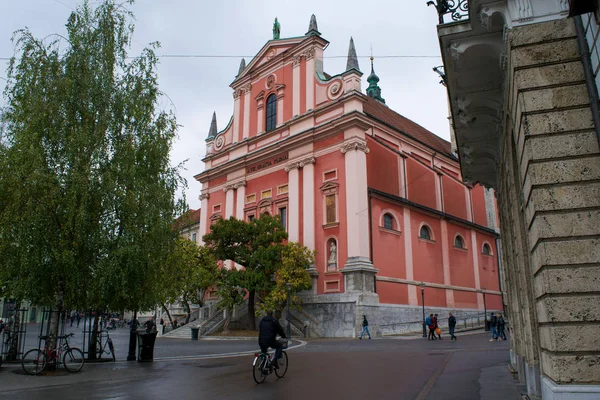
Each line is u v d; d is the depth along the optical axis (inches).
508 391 321.4
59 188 480.7
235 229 1157.1
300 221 1270.9
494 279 1609.3
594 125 217.0
